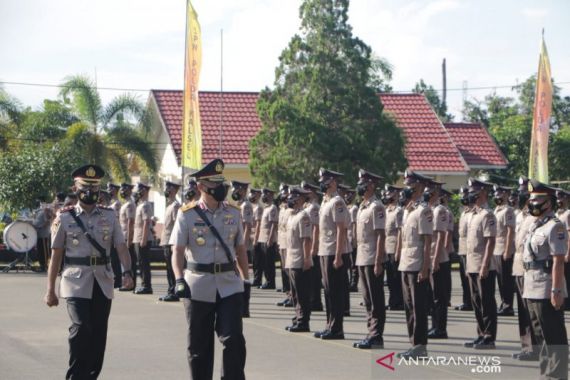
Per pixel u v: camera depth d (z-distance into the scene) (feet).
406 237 36.78
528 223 36.81
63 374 32.19
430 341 41.63
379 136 92.58
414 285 36.14
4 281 68.44
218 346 38.99
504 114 149.59
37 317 47.47
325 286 41.57
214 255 27.84
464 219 54.39
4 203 86.63
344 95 90.89
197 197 54.85
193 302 27.73
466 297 55.16
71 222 30.09
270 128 92.22
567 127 135.44
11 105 106.22
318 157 89.76
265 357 36.19
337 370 33.42
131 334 42.06
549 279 29.84
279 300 59.06
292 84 93.35
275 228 66.23
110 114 107.14
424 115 128.77
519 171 134.10
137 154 106.52
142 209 61.21
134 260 63.26
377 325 38.88
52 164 87.10
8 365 33.91
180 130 112.78
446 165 120.16
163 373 32.53
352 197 60.95
